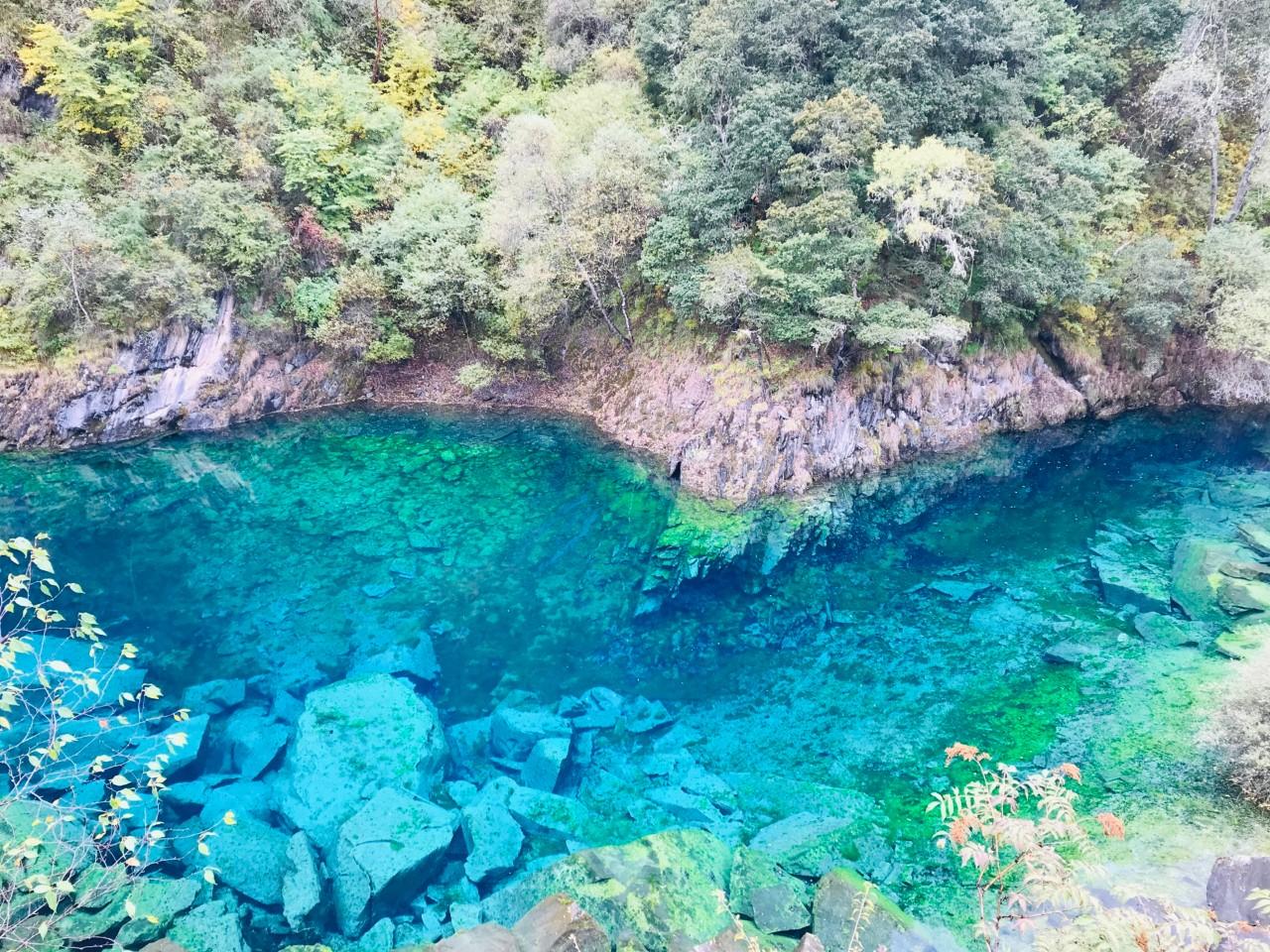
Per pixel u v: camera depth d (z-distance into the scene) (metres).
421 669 15.24
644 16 32.56
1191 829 9.78
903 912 8.89
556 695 14.83
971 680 14.65
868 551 20.30
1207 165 32.88
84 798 11.00
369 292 29.77
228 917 8.99
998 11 25.50
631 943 8.36
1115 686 13.80
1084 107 29.52
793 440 23.61
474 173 33.12
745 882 9.35
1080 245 26.23
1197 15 30.94
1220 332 28.02
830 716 13.91
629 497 23.61
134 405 27.25
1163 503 22.36
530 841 10.88
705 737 13.48
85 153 27.64
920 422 26.70
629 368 29.83
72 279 25.14
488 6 38.22
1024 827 5.47
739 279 22.52
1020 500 23.27
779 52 24.98
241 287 28.92
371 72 36.44
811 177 22.83
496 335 32.03
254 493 23.86
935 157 21.27
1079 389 30.03
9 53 28.38
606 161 26.33
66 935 8.30
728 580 19.02
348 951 9.04
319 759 11.61
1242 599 15.70
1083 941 5.08
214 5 32.09
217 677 14.93
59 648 15.29
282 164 29.86
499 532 21.48
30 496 23.11
